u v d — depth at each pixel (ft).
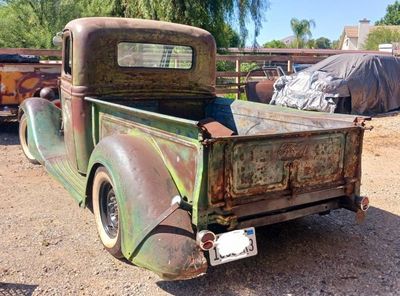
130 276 10.14
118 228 10.25
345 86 34.12
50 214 13.79
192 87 15.90
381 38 155.63
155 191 9.32
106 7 59.47
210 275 10.25
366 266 10.81
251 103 14.74
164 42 14.93
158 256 8.71
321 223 13.46
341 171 10.70
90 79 13.76
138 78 14.67
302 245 11.89
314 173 10.19
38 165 19.39
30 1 77.82
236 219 9.13
